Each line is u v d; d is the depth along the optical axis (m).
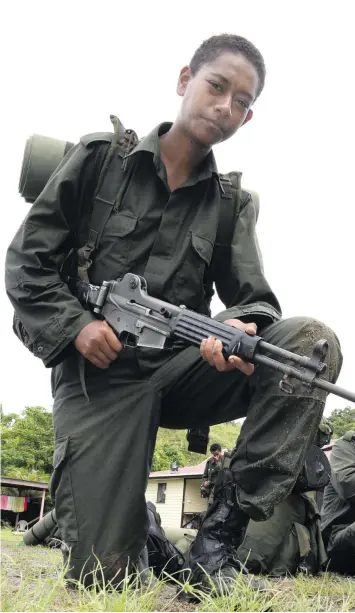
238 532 2.44
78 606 1.82
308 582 3.72
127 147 2.84
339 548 5.30
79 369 2.71
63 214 2.76
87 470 2.58
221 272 2.99
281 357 2.35
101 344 2.57
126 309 2.69
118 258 2.80
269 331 2.58
